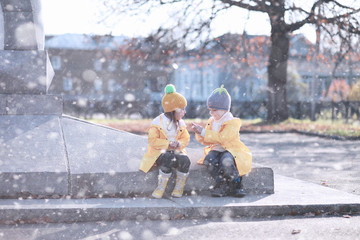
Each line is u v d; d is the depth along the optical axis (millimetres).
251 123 21219
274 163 8797
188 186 4699
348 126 18438
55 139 5062
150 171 4566
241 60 22125
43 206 4051
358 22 18141
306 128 17891
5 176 4352
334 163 8719
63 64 43031
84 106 28875
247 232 3707
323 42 18859
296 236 3592
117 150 4977
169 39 20188
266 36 22469
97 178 4484
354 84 22562
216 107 4707
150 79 40531
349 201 4473
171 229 3775
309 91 32688
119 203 4234
